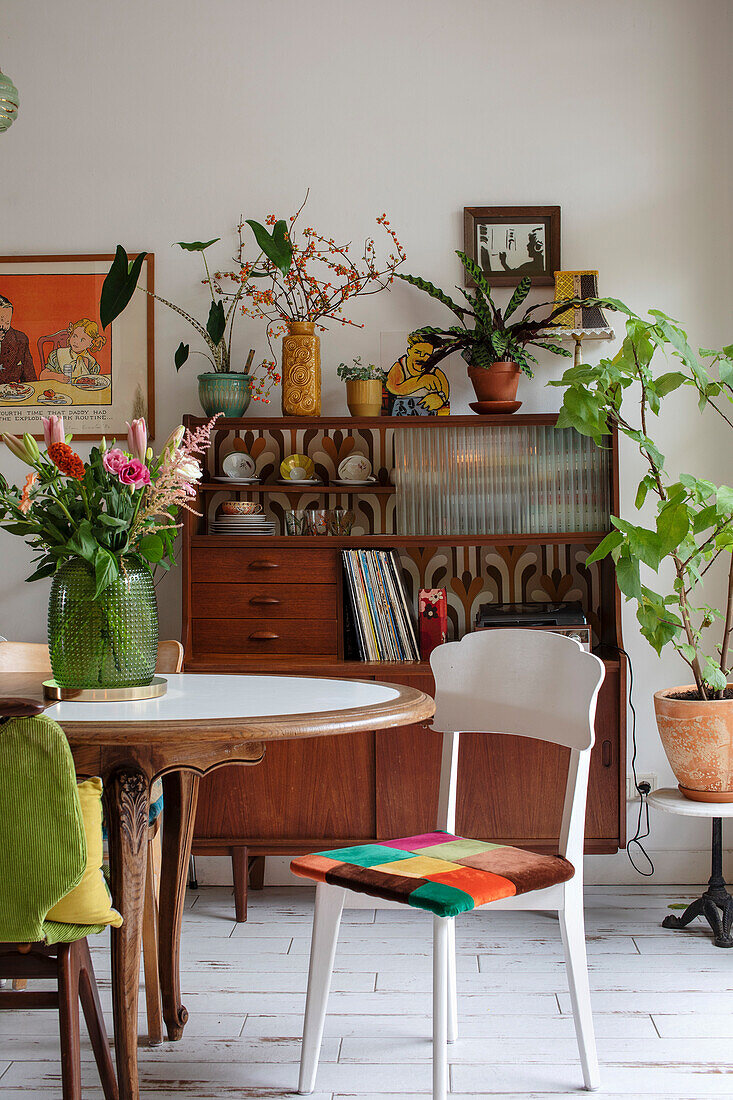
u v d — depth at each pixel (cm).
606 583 331
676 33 338
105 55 346
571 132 340
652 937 288
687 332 339
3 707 150
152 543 204
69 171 347
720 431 337
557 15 340
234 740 164
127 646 200
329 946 200
